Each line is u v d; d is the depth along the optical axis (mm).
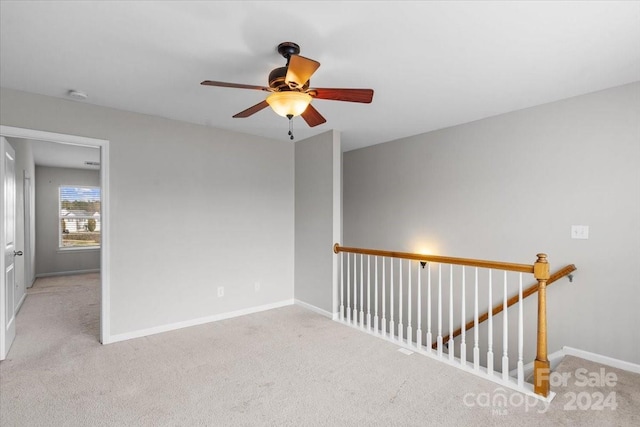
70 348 3062
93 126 3107
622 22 1807
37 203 6797
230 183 4000
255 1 1639
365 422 2000
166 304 3516
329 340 3270
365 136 4328
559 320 2986
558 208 3020
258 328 3605
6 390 2332
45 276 6809
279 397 2264
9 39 1989
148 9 1703
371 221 4855
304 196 4406
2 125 2701
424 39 1991
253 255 4184
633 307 2609
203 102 3059
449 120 3629
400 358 2871
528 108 3213
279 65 2336
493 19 1788
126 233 3279
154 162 3453
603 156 2766
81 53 2166
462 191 3752
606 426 1938
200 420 2012
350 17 1772
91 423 1975
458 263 2771
